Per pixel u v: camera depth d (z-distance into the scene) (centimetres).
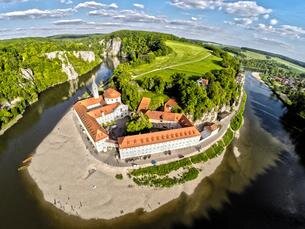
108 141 10544
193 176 9931
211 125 11969
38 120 14875
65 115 14575
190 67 18925
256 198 9394
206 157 10875
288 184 10262
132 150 9956
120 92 14700
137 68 18425
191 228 7988
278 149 12725
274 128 14962
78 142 11600
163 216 8356
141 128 11150
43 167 10344
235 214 8619
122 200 8738
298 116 16562
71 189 9131
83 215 8194
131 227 7962
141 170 9681
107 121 12750
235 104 15975
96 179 9425
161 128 11881
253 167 11169
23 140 12750
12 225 7919
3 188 9444
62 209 8412
